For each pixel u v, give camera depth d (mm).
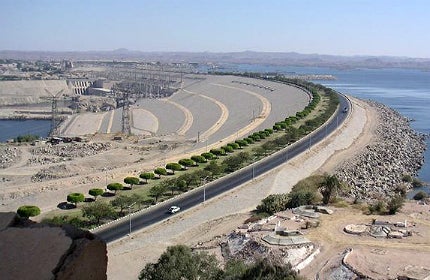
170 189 87875
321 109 186125
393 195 95375
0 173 111688
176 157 121438
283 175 98875
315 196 74750
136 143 153750
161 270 38469
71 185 95750
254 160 111688
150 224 69500
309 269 49156
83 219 72812
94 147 144875
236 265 40250
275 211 71750
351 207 69875
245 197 83875
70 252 9609
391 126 177375
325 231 58969
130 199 76625
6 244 9711
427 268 47094
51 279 9219
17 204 83250
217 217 73938
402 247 53375
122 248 61031
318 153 122062
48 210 79500
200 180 92562
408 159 132625
